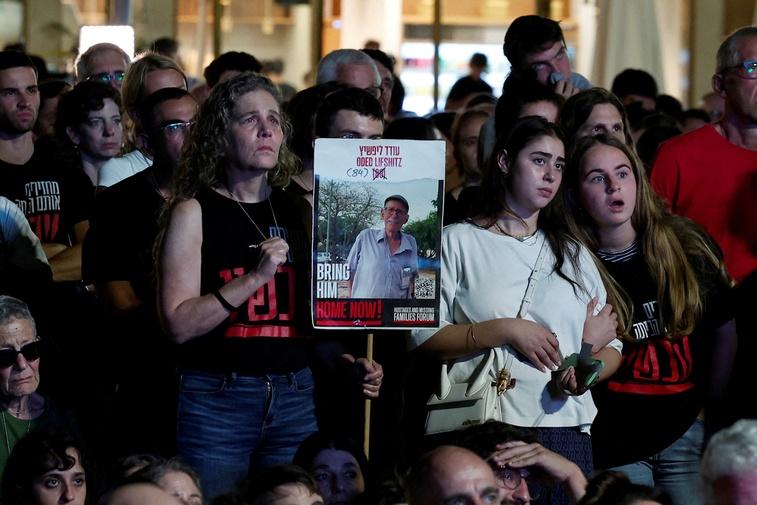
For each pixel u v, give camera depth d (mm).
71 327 8781
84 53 12258
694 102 18438
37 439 7188
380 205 7441
